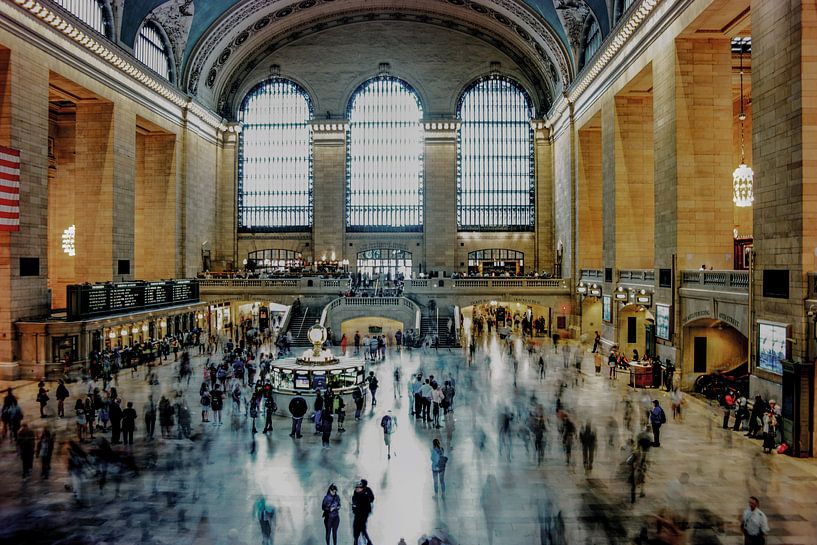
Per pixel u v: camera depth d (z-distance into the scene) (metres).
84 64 28.16
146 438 16.12
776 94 15.90
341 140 47.16
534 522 10.95
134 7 31.59
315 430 16.88
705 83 22.52
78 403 15.78
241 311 45.56
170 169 38.88
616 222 29.38
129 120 32.62
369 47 47.16
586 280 36.34
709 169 22.53
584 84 34.28
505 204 48.19
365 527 9.87
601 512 11.35
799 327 14.76
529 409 19.16
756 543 8.93
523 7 38.31
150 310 30.39
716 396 20.52
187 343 32.16
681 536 10.11
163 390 21.97
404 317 35.66
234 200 47.47
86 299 25.27
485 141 48.12
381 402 20.52
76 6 27.94
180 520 11.00
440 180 47.09
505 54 47.25
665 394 21.56
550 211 46.91
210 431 16.91
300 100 48.00
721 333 22.08
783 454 14.74
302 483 12.89
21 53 23.91
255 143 48.28
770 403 15.27
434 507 11.62
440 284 40.53
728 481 12.89
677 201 22.48
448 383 17.77
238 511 11.42
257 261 48.22
